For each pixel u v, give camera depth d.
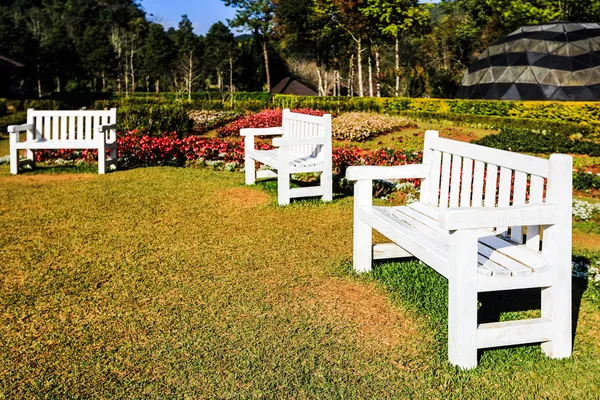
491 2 42.47
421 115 23.91
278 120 17.72
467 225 2.67
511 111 23.06
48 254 4.61
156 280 4.02
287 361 2.86
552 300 2.88
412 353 2.97
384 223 3.71
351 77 47.03
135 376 2.72
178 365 2.81
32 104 30.91
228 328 3.24
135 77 61.91
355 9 40.53
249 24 50.06
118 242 4.97
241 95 45.38
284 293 3.79
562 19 39.22
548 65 25.94
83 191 7.21
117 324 3.29
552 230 2.83
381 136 17.03
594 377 2.74
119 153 9.62
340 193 7.32
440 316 3.40
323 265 4.37
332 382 2.66
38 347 3.00
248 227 5.51
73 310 3.49
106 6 87.06
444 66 45.66
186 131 15.41
